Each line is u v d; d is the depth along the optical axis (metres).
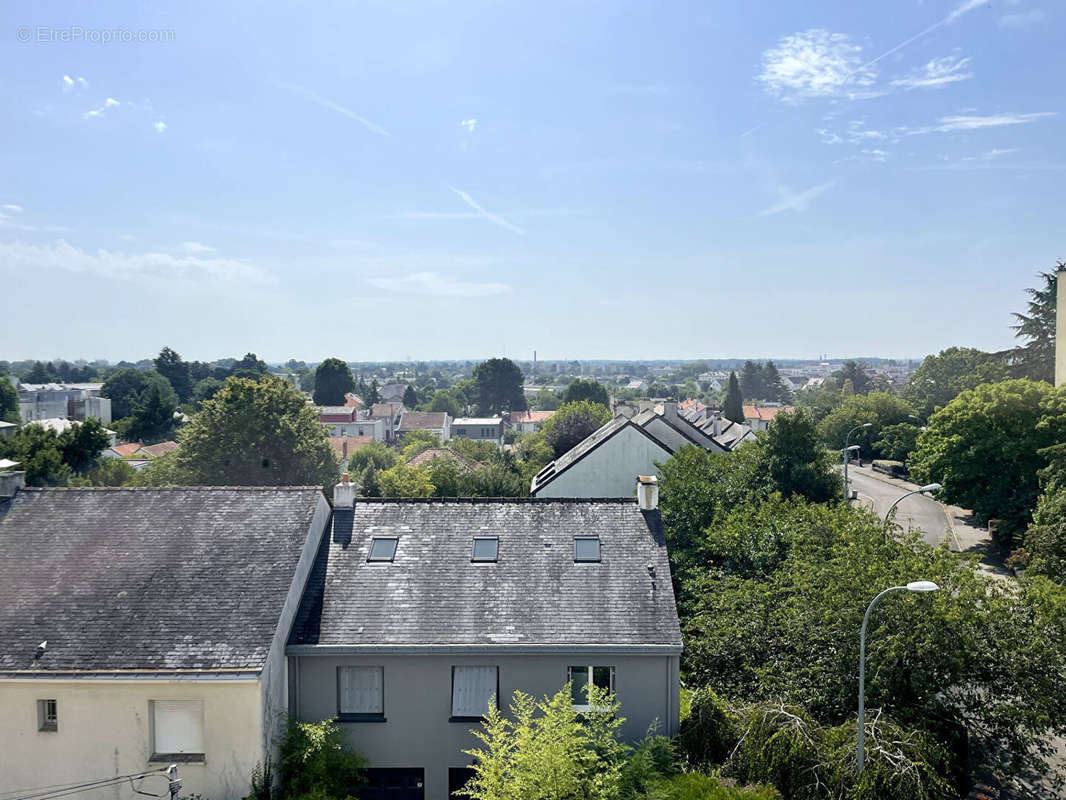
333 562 22.05
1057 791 20.20
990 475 47.88
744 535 27.39
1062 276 54.38
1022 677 18.36
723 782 17.91
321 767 18.12
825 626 20.39
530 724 19.33
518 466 67.44
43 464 49.12
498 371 189.88
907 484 74.25
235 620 18.80
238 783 17.59
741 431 71.81
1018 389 47.50
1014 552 41.34
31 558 20.50
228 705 17.61
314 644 19.53
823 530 25.41
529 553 22.41
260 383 55.09
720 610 23.44
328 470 56.59
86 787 17.75
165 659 17.77
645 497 23.73
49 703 17.98
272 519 21.81
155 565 20.30
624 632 20.06
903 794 16.22
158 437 107.81
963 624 18.67
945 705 19.42
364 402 192.50
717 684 21.80
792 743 17.45
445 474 53.47
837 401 140.88
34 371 195.75
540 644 19.67
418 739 19.98
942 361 112.44
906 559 21.03
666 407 56.56
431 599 20.91
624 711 20.08
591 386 140.75
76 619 18.75
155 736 17.92
